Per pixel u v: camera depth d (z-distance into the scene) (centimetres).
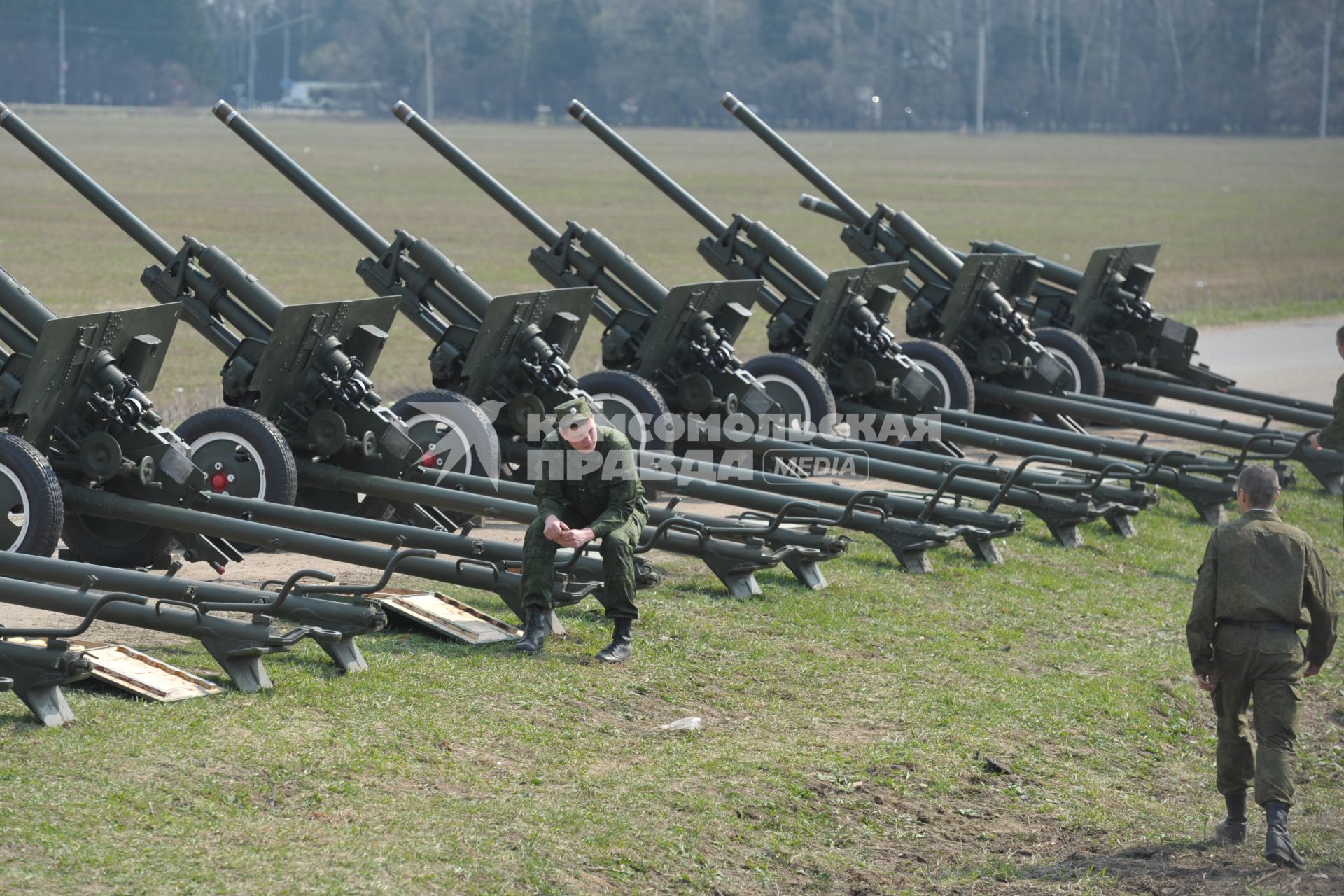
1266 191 10062
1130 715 1227
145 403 1427
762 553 1403
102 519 1481
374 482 1555
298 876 808
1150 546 1770
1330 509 2020
